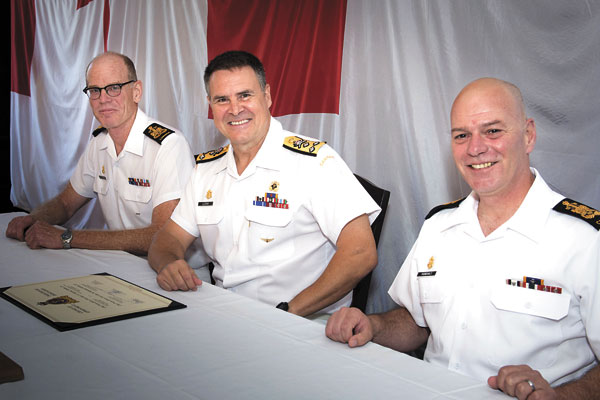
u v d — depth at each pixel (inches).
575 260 49.8
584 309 49.2
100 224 162.9
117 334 46.4
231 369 40.1
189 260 95.2
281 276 75.2
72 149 180.7
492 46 87.6
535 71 83.1
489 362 51.9
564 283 49.9
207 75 75.9
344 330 46.0
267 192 75.9
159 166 93.0
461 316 54.1
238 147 76.7
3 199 214.1
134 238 83.2
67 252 76.4
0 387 36.4
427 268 58.4
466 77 91.4
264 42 121.0
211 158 82.7
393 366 41.5
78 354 42.1
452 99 93.6
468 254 55.4
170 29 142.3
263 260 75.9
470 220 55.9
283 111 118.3
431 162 98.1
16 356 41.4
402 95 100.6
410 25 97.9
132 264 71.3
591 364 51.1
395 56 100.5
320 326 50.1
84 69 171.9
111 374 38.7
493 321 52.4
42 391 36.0
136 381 37.7
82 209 165.3
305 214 75.3
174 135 94.9
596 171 78.7
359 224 72.1
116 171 99.3
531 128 54.1
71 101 178.2
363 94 106.3
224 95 73.6
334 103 110.4
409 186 101.4
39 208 104.7
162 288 60.9
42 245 77.5
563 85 80.5
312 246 76.2
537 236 51.6
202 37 134.6
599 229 49.1
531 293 50.9
